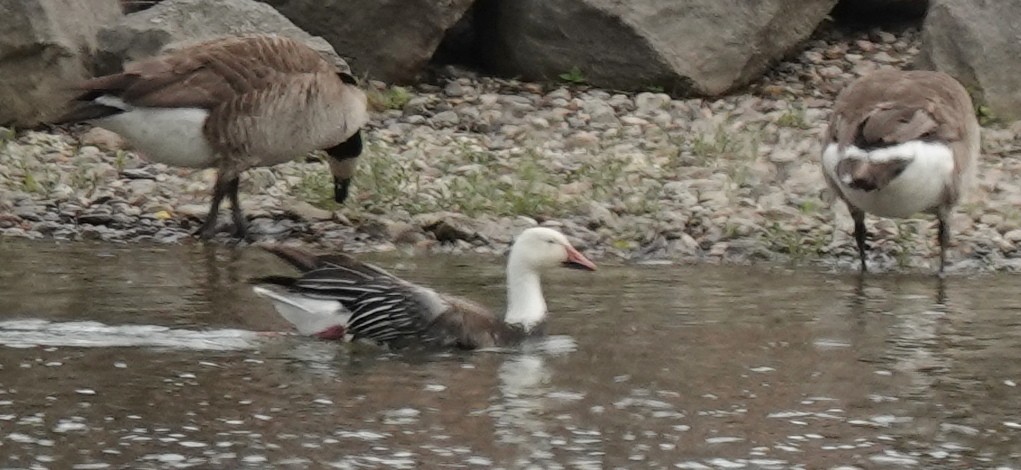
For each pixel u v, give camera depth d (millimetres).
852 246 16469
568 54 21859
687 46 21656
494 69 22594
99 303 12727
